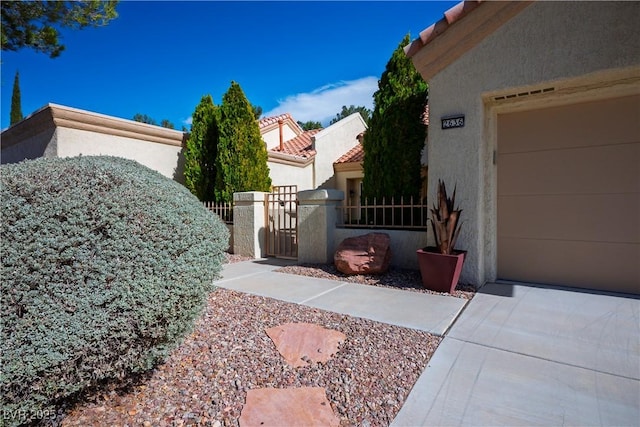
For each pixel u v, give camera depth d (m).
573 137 4.99
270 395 2.36
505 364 2.81
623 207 4.68
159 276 2.17
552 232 5.18
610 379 2.56
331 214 7.36
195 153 9.75
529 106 5.23
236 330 3.44
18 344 1.74
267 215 8.83
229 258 8.41
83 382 1.98
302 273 6.39
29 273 1.85
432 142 5.41
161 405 2.23
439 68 5.27
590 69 4.21
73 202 2.06
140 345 2.16
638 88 4.45
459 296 4.66
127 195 2.28
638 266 4.59
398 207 6.60
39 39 8.29
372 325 3.62
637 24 3.96
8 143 9.98
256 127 9.88
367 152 7.34
